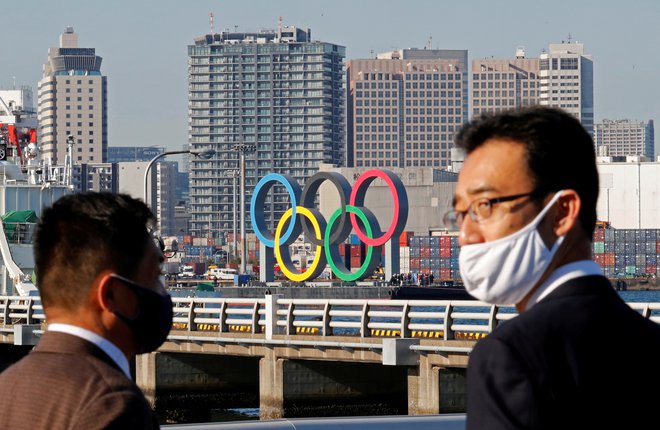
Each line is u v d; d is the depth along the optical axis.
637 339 4.67
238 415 40.44
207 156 59.38
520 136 4.93
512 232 4.96
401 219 96.00
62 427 4.88
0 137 66.56
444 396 32.22
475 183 4.99
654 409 4.58
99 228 5.21
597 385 4.51
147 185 58.81
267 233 110.50
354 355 34.41
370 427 7.16
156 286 5.45
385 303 33.88
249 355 37.53
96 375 5.03
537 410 4.43
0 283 58.16
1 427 4.97
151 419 5.05
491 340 4.61
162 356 40.44
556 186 4.93
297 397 36.66
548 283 5.06
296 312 36.53
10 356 48.78
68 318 5.25
